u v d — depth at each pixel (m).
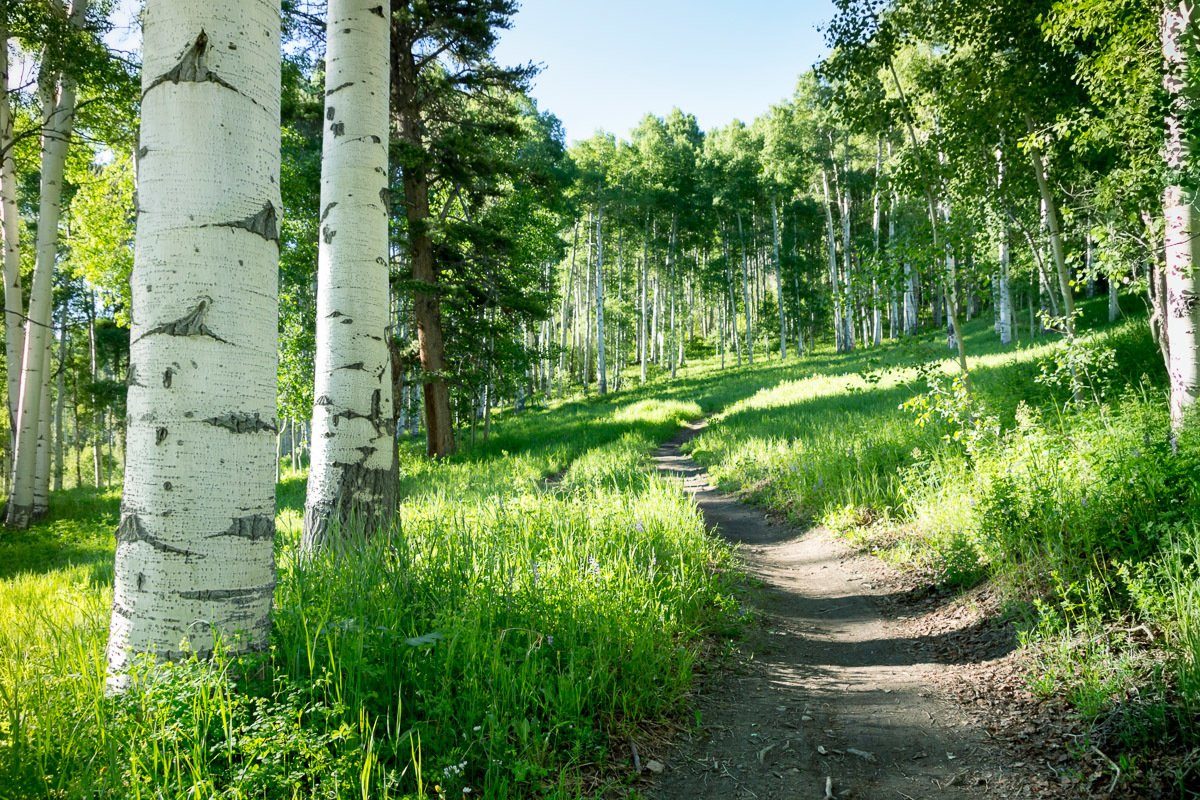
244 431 2.91
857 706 4.09
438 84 17.41
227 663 2.71
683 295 57.12
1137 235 9.16
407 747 2.77
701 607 5.56
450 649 3.19
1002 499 5.82
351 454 5.60
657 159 47.25
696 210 49.75
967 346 31.06
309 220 20.22
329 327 5.69
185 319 2.78
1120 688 3.49
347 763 2.42
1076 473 5.87
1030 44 10.08
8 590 7.19
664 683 4.02
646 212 46.47
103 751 2.25
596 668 3.72
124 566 2.81
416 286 17.55
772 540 9.59
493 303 19.89
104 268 19.64
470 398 21.94
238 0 2.90
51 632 3.62
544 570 4.61
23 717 2.49
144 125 2.86
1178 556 4.02
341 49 5.79
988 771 3.24
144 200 2.83
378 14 5.86
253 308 2.94
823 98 40.69
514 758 2.90
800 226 55.53
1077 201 10.44
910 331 39.84
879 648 5.24
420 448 24.28
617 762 3.27
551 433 24.81
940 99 10.84
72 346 40.16
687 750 3.51
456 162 17.52
